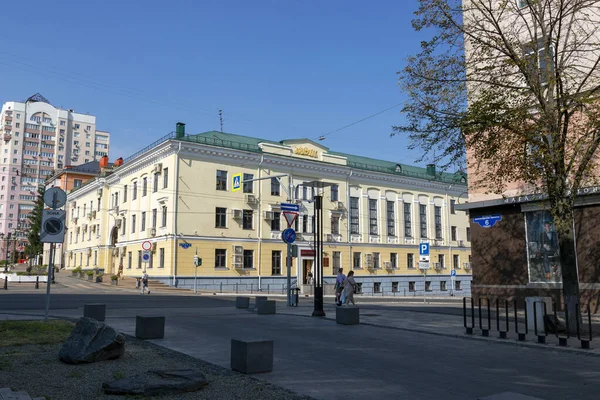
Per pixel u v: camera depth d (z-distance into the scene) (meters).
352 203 45.91
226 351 8.96
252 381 6.68
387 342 10.41
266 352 7.33
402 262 48.44
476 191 19.03
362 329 12.62
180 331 11.71
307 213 42.59
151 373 6.44
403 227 49.00
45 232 12.20
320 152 44.28
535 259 17.48
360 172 46.03
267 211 40.53
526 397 4.21
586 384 6.74
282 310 18.73
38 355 8.18
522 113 11.23
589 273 15.66
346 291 21.06
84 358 7.54
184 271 36.34
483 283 18.95
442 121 12.30
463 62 12.40
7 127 120.88
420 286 49.31
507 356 8.85
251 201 39.53
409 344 10.16
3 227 117.81
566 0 12.89
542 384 6.73
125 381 6.04
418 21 12.46
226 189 38.91
